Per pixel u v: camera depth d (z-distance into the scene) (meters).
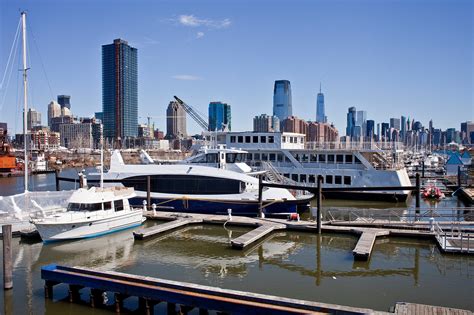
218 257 27.16
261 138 53.69
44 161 114.94
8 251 20.73
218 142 55.12
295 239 31.78
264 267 25.11
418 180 35.00
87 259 26.62
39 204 35.69
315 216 41.91
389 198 49.47
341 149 51.69
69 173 104.75
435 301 19.67
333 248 29.20
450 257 26.31
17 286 21.59
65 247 29.28
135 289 18.06
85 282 19.08
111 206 33.28
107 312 18.52
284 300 16.11
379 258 26.62
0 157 96.38
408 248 28.72
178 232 33.81
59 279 19.62
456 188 61.66
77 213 31.03
